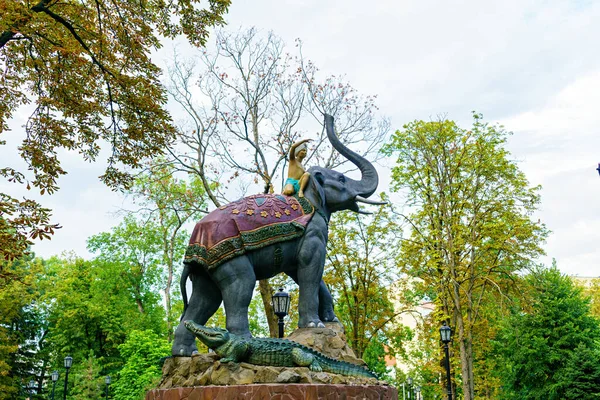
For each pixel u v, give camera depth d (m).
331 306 7.46
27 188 11.30
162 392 6.36
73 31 11.69
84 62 12.07
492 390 27.70
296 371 5.97
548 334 22.06
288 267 7.05
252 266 6.74
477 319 23.80
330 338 6.80
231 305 6.52
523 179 22.92
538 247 22.52
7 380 29.36
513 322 22.72
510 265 22.08
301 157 7.56
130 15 12.55
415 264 22.94
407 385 42.00
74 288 37.00
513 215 22.48
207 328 6.27
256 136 19.20
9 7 10.09
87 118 12.63
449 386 17.78
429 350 31.25
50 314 36.81
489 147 22.97
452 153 23.41
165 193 22.08
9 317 30.19
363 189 7.88
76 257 38.91
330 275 24.03
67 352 34.53
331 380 6.09
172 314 32.47
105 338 35.84
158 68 12.80
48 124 12.18
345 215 24.39
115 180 13.35
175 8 12.80
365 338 24.17
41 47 12.02
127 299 35.91
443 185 23.19
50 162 12.23
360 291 24.28
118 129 12.73
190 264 6.81
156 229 34.03
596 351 21.06
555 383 21.45
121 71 12.77
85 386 30.48
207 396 5.85
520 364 22.52
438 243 22.42
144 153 13.23
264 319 27.86
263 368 5.98
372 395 6.21
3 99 12.79
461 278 22.50
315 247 6.98
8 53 12.41
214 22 13.03
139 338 30.02
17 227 10.08
